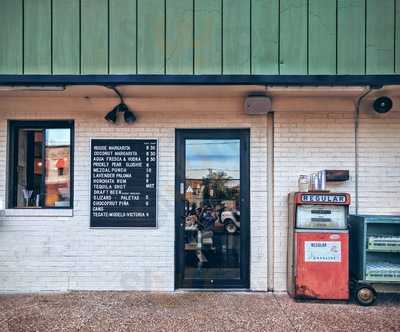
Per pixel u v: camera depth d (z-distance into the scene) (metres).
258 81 6.98
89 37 7.18
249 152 7.95
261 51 7.13
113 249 7.86
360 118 7.90
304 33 7.14
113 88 7.25
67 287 7.86
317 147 7.88
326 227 7.21
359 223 7.30
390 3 7.14
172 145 7.92
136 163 7.91
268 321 6.36
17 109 7.96
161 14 7.17
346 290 7.12
